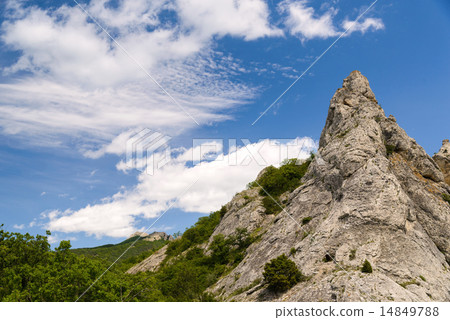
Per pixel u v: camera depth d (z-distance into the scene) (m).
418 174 63.53
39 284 44.81
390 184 53.00
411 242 47.84
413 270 44.41
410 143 66.50
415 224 51.81
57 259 51.03
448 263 52.16
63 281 44.84
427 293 41.28
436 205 56.97
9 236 54.91
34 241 55.25
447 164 75.69
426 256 46.94
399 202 51.19
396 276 43.69
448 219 55.62
